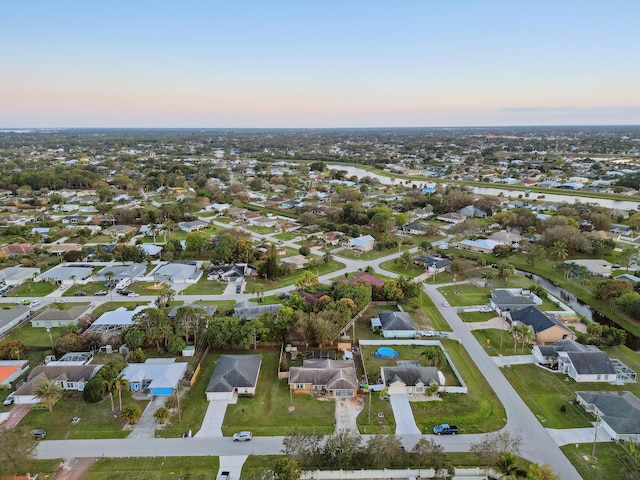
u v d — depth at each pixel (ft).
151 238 635.66
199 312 338.75
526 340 320.70
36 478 200.44
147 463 211.82
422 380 269.23
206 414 249.14
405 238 640.17
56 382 269.85
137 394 268.41
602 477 203.31
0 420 240.53
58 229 642.22
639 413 232.53
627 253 527.81
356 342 332.80
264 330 315.99
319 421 243.60
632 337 359.87
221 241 526.57
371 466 206.90
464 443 226.17
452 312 387.55
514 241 597.93
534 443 225.76
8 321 355.15
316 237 632.79
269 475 202.69
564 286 465.06
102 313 382.01
